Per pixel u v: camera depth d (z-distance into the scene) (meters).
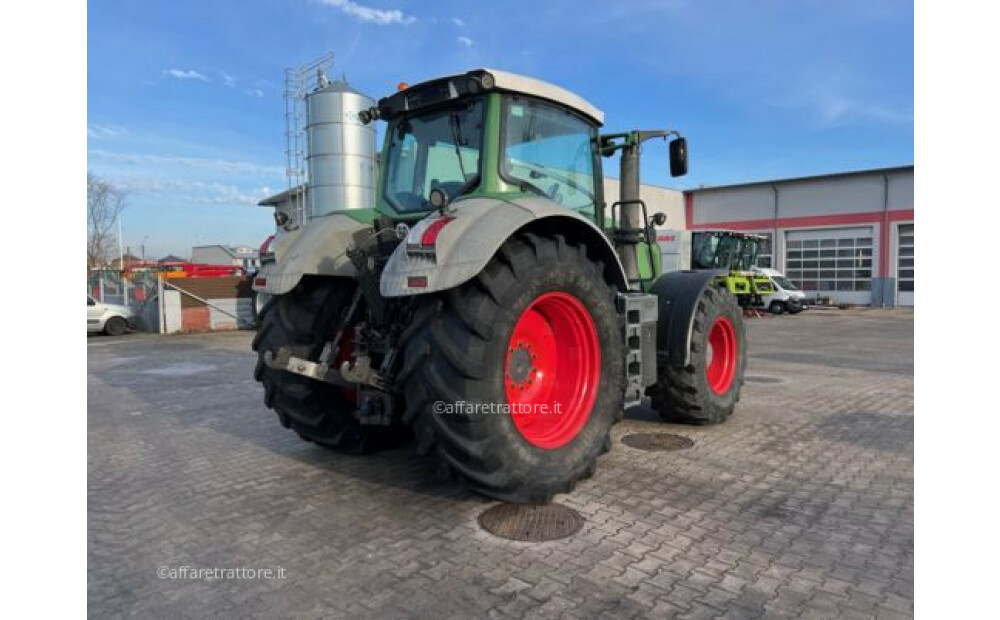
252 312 17.05
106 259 35.19
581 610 2.37
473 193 3.62
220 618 2.36
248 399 6.85
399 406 3.58
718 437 4.79
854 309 24.98
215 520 3.31
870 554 2.82
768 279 22.41
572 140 4.28
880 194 26.31
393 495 3.64
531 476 3.16
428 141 3.97
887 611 2.35
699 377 4.91
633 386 4.11
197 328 16.38
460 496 3.60
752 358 9.93
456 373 2.96
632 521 3.19
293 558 2.85
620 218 4.80
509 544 2.94
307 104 10.38
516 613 2.35
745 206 30.72
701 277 4.98
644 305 4.27
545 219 3.46
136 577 2.69
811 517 3.24
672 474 3.92
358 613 2.37
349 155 10.23
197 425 5.59
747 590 2.51
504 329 3.03
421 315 3.06
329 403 4.12
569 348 3.65
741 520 3.20
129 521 3.33
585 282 3.50
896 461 4.18
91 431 5.38
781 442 4.65
